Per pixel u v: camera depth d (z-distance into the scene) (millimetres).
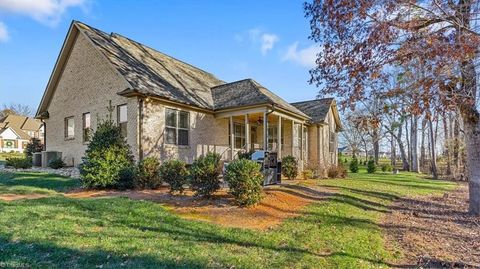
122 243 5184
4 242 4848
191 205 8484
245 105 15703
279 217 8047
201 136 16438
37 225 5773
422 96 6469
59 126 17922
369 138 48375
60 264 4223
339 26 7559
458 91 6645
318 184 14680
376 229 7914
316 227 7371
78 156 16469
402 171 35844
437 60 6199
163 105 14469
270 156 12523
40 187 10930
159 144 14141
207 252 5172
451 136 29188
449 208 11680
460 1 6812
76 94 16781
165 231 6141
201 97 17016
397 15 6852
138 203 8133
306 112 25062
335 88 8211
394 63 7008
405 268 5531
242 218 7633
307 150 23641
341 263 5277
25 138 64688
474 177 10266
